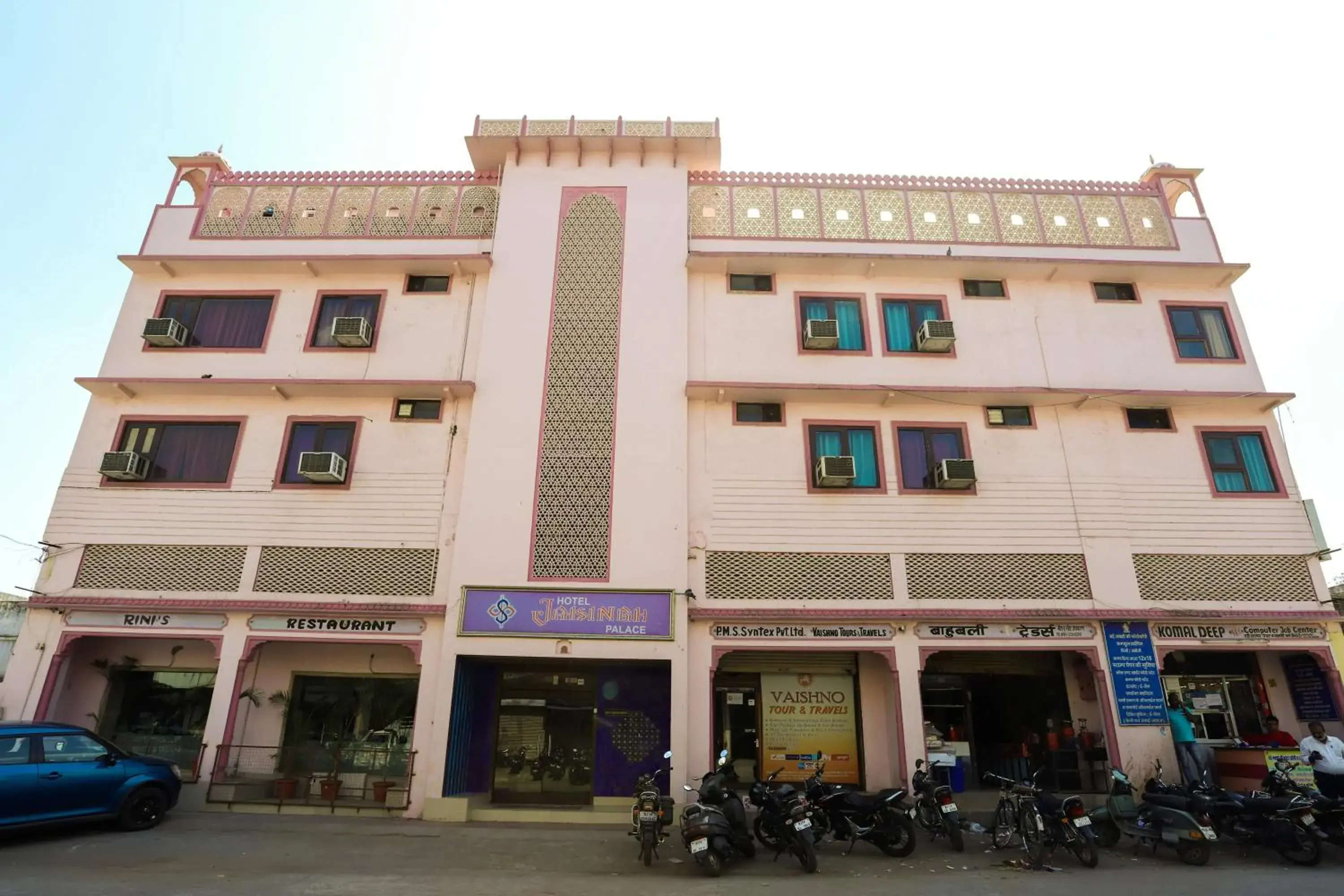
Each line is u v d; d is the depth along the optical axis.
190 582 13.11
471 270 14.98
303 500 13.54
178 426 14.12
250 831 10.54
